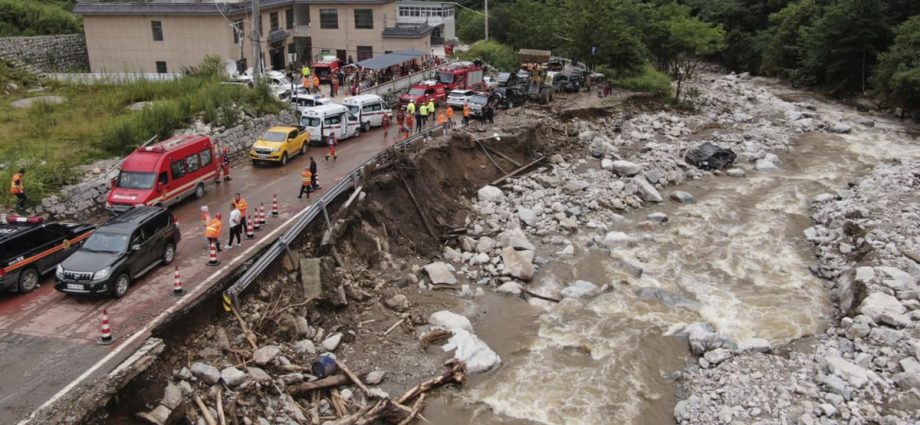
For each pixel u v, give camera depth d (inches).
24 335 769.6
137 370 708.0
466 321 999.0
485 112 1852.9
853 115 2470.5
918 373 840.3
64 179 1175.0
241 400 758.5
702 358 921.5
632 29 2824.8
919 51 2340.1
